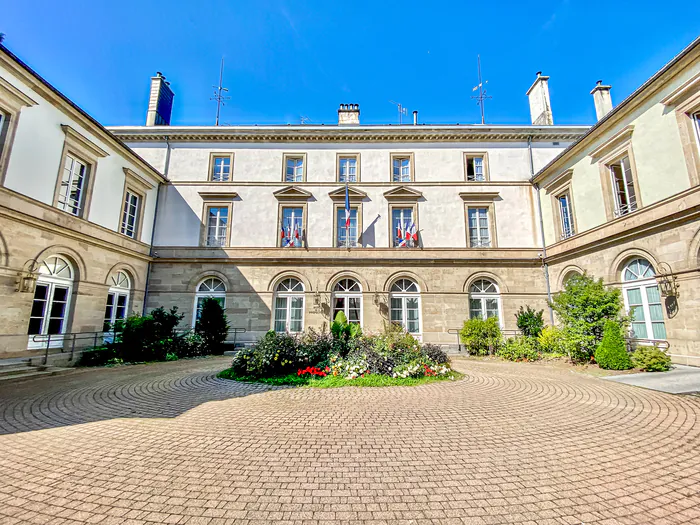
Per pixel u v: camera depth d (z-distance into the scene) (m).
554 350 12.72
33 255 10.74
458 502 3.16
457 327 16.53
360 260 17.02
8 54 9.89
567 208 16.08
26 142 10.75
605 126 13.08
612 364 9.72
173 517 2.91
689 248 9.88
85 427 5.20
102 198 14.04
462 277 16.97
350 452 4.29
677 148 10.50
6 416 5.76
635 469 3.81
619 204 13.16
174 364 11.74
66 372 10.15
